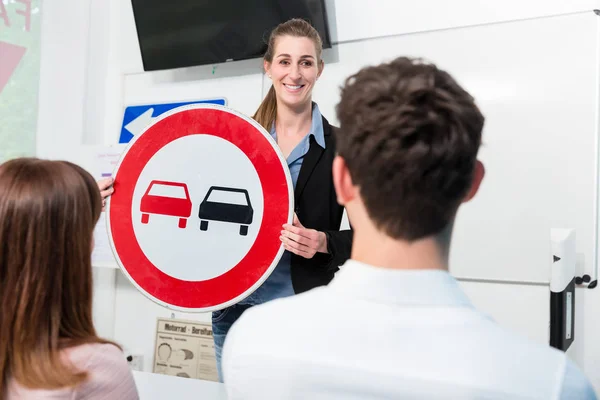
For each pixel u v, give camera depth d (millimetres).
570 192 2426
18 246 870
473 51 2602
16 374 848
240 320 718
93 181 981
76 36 3434
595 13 2377
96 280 3463
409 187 616
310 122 1860
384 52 2783
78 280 921
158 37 3211
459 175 626
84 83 3422
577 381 574
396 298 625
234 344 693
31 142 3373
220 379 1871
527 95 2502
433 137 616
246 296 1696
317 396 627
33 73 3375
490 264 2568
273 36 1851
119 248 1800
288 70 1773
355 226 688
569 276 2115
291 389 637
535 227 2486
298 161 1828
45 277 874
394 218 631
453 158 615
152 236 1782
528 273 2498
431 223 631
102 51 3516
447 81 655
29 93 3359
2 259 874
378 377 600
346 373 613
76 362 870
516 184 2521
